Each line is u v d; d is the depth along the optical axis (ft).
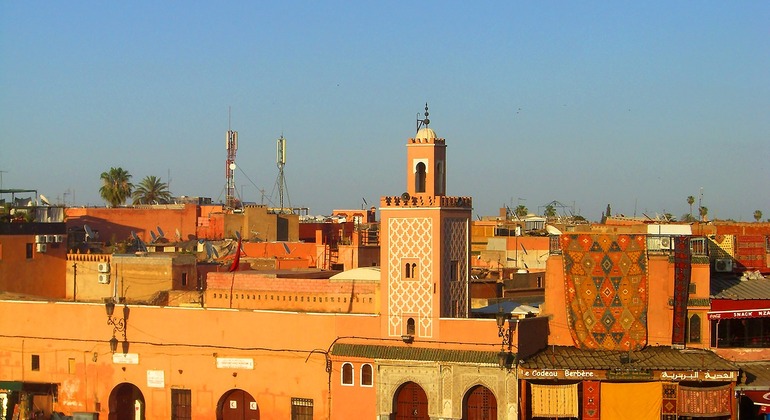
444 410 167.02
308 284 187.52
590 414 163.94
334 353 173.17
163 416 184.44
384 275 171.63
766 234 208.44
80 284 232.32
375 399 171.32
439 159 172.86
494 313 180.86
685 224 231.09
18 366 193.36
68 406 190.08
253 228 345.72
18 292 224.94
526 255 295.69
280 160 395.55
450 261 171.73
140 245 275.39
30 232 230.27
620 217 338.34
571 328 170.91
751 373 167.43
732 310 170.30
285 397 177.06
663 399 162.91
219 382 181.27
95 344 188.55
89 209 337.31
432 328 168.66
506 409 163.73
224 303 194.70
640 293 169.68
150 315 185.57
